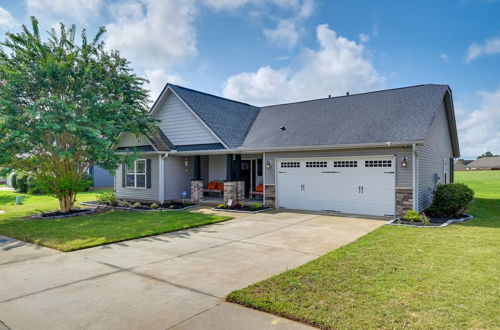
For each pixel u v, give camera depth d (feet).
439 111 49.32
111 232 30.09
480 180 123.24
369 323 12.03
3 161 37.60
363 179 40.22
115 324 12.62
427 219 32.71
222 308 13.87
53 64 37.22
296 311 13.11
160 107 57.52
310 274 17.56
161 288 16.30
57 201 60.64
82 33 42.37
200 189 53.67
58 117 36.17
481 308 13.15
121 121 43.11
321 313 12.91
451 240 25.32
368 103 49.06
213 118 53.52
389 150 38.04
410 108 42.78
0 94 37.86
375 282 16.21
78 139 40.70
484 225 32.17
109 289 16.25
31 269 19.65
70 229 31.83
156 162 53.67
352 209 41.11
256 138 50.60
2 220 38.19
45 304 14.55
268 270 18.93
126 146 56.90
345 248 23.06
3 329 12.37
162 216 39.83
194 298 14.99
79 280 17.61
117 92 44.09
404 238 26.18
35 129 36.94
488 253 21.39
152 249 24.23
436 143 47.62
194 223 34.37
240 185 50.83
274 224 34.32
